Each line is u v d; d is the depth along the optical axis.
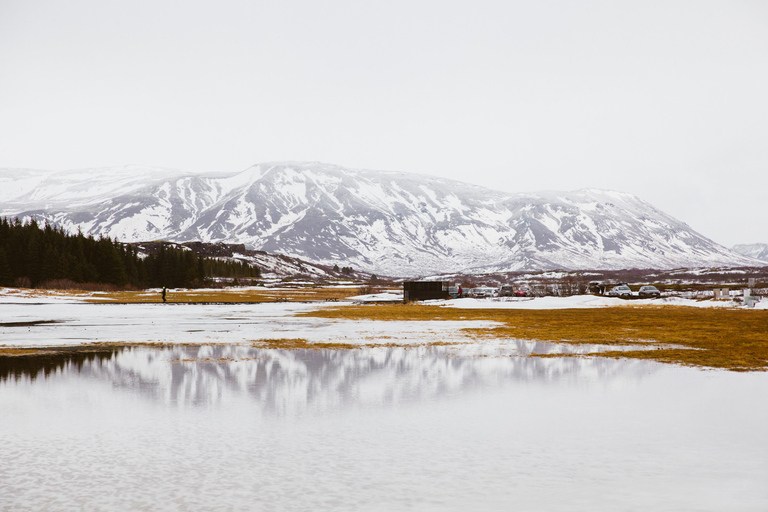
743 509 6.85
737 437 10.07
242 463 8.67
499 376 16.75
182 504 7.04
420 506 6.96
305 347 24.39
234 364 19.27
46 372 17.53
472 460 8.80
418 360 20.23
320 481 7.87
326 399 13.56
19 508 6.92
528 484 7.74
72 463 8.68
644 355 21.20
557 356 21.12
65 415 11.91
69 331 32.41
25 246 121.38
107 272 132.62
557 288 118.69
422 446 9.58
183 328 34.78
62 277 120.06
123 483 7.80
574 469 8.36
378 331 32.44
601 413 11.96
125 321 41.25
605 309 57.41
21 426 10.98
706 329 32.47
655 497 7.24
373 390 14.67
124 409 12.48
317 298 98.44
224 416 11.82
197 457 8.98
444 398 13.64
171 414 12.01
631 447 9.48
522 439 10.01
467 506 6.95
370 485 7.70
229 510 6.84
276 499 7.20
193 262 164.75
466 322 39.56
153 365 19.05
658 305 62.88
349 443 9.78
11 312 52.84
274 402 13.23
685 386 15.00
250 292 130.75
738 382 15.55
